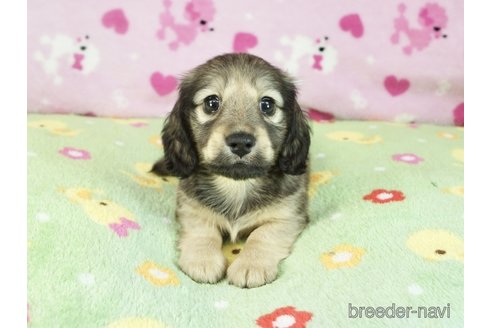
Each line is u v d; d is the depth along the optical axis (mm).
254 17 754
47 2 736
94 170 560
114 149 633
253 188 524
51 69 745
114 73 754
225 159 478
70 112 759
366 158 620
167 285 446
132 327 407
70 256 441
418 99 761
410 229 493
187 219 528
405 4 745
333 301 433
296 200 533
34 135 619
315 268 470
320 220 531
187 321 419
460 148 647
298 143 544
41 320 402
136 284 436
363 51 753
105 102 757
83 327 403
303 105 762
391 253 469
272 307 434
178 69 757
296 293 446
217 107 513
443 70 750
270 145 493
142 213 521
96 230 469
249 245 498
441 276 445
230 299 448
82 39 746
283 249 500
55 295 414
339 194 560
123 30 749
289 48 757
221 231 540
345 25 751
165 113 762
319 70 759
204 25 753
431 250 470
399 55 752
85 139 640
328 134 695
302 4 751
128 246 469
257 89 512
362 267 460
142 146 658
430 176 567
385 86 761
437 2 742
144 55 754
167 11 749
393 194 541
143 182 579
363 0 747
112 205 510
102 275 433
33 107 750
